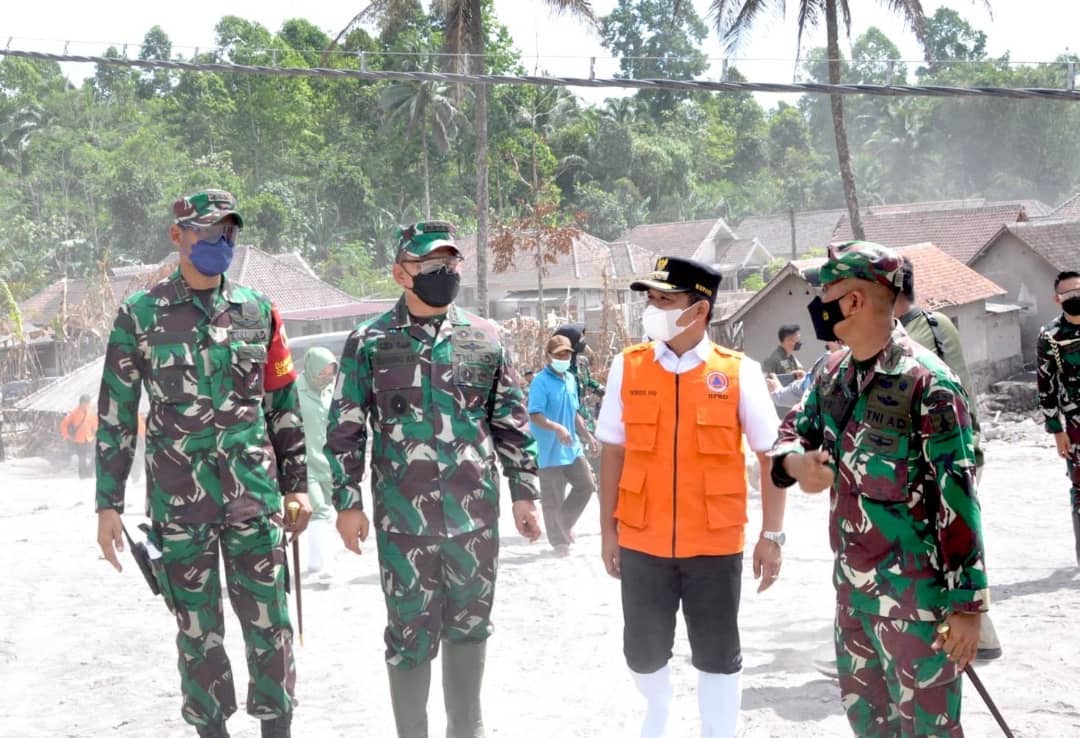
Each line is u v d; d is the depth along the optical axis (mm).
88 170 85000
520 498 4664
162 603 8406
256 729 5270
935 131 109625
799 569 8633
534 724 5246
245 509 4281
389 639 4453
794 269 28516
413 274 4359
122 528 4309
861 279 3371
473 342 4535
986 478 14172
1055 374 7949
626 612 4535
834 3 29688
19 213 81750
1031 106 102562
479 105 36656
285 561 4422
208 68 13742
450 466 4402
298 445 4547
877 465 3387
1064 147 104688
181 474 4246
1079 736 4801
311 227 89188
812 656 6152
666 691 4555
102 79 111188
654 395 4469
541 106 92938
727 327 29062
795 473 3496
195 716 4367
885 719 3570
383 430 4438
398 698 4430
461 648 4508
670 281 4418
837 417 3506
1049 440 19375
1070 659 5906
